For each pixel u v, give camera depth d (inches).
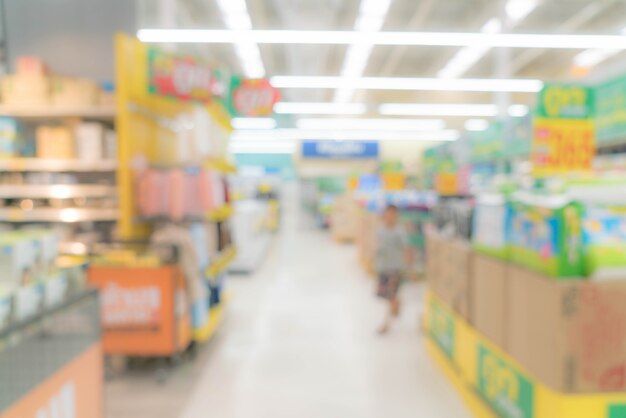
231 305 257.9
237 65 501.0
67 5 247.8
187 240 159.2
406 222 324.2
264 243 488.1
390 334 204.8
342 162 882.1
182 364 168.2
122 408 133.3
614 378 88.0
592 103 165.9
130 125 181.2
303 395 142.6
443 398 140.5
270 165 979.3
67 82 199.9
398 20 382.6
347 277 345.1
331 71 535.2
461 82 346.6
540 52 456.1
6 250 80.1
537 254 97.7
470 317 133.7
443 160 457.7
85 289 98.8
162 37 236.5
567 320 87.0
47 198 214.5
